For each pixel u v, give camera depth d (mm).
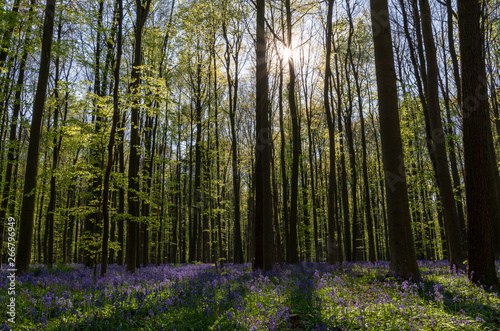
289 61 16797
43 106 12438
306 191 26391
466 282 9016
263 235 14461
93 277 11031
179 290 9008
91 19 16578
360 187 40094
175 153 35906
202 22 20938
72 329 5840
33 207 11969
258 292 8445
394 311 6254
